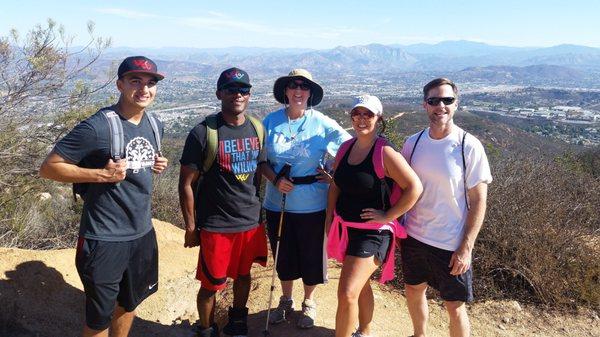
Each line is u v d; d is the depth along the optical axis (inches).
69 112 243.1
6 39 233.3
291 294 135.3
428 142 107.4
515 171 186.1
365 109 101.3
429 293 158.1
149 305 146.0
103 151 90.0
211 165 111.1
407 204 101.2
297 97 121.3
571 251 158.1
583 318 146.3
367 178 103.2
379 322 136.6
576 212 168.2
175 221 269.7
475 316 146.1
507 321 143.4
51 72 245.1
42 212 256.7
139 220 97.1
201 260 117.0
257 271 173.5
